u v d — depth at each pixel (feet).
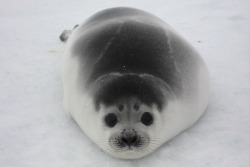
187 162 11.86
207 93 13.74
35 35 21.54
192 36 20.63
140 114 11.28
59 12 24.88
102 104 11.56
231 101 14.79
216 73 16.83
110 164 11.96
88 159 12.16
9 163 12.01
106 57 12.66
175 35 14.20
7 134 13.33
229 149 12.28
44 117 14.35
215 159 11.90
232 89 15.56
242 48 18.93
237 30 20.89
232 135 12.89
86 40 14.15
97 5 25.73
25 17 24.09
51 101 15.38
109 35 13.56
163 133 12.05
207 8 24.06
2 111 14.66
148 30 13.69
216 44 19.56
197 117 13.35
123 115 11.25
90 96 12.07
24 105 15.10
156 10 24.29
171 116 12.01
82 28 15.97
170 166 11.74
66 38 20.36
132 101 11.24
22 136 13.25
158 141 12.02
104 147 12.00
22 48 19.93
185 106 12.44
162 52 12.81
